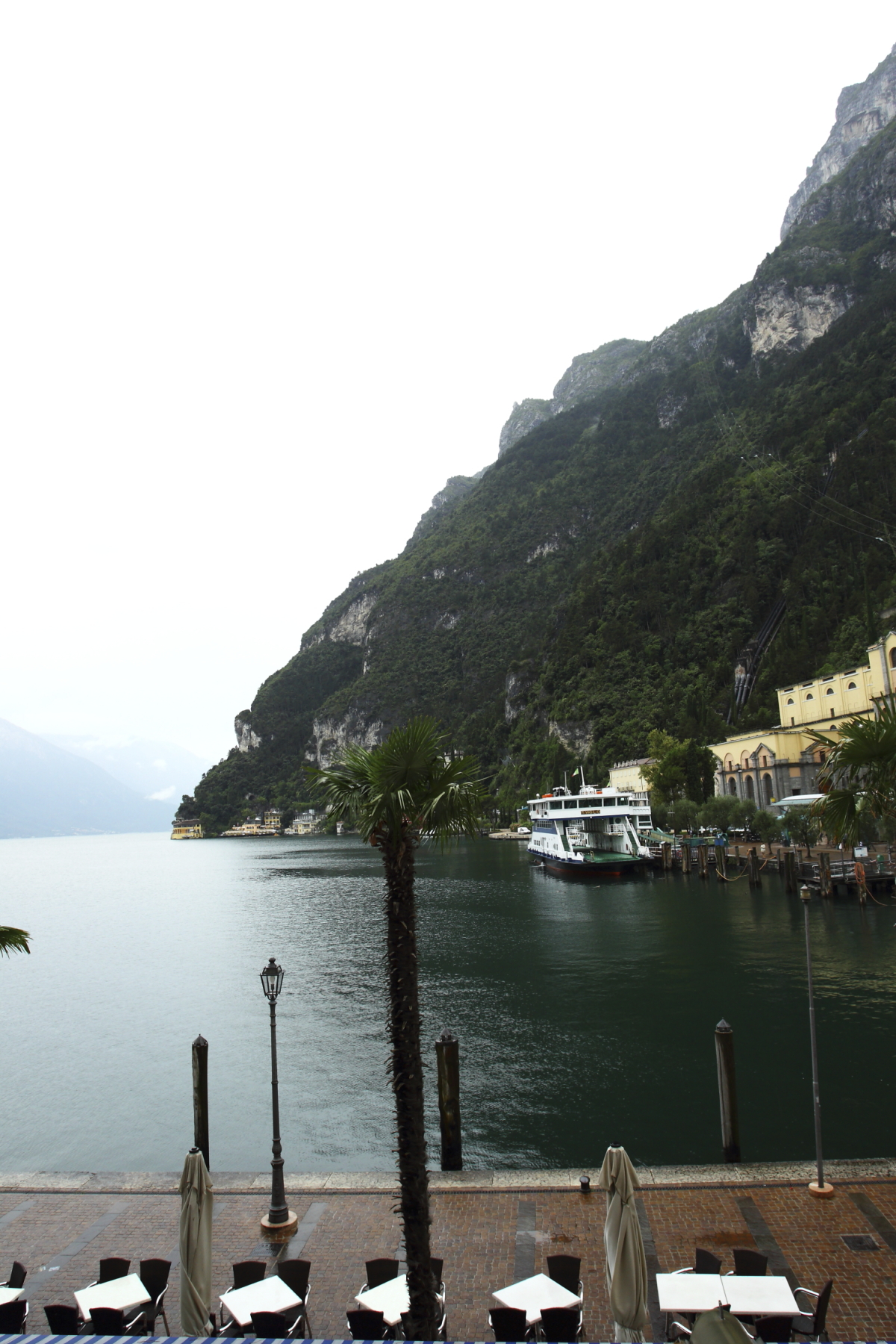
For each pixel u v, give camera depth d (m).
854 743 17.55
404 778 13.55
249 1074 37.59
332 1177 21.31
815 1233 17.38
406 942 13.43
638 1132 28.27
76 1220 19.38
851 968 49.66
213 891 137.12
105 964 69.62
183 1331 14.03
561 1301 13.84
